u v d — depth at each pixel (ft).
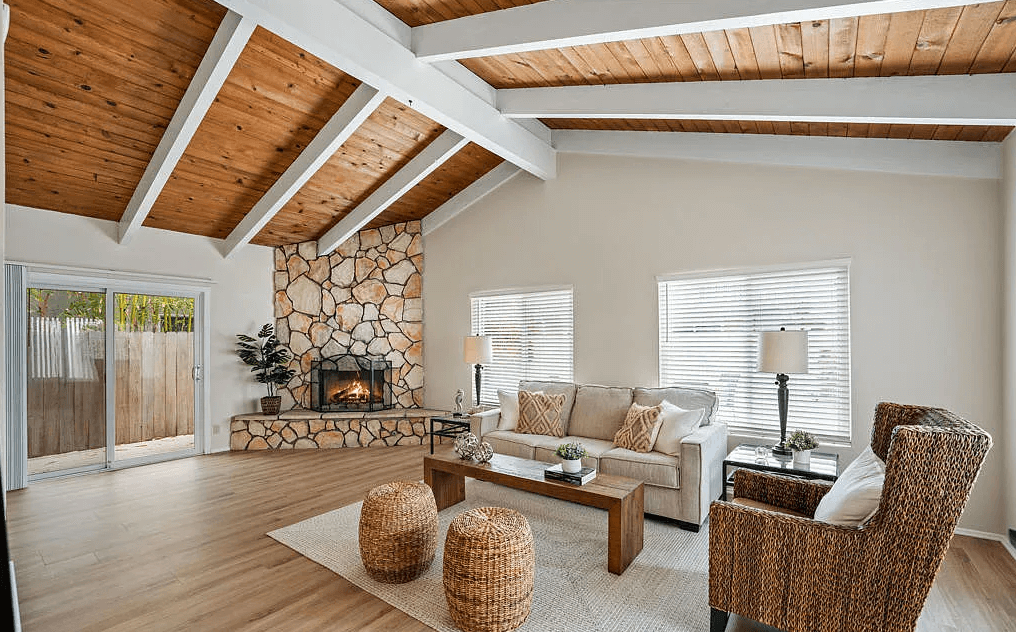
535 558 10.44
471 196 20.76
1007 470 10.93
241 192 17.62
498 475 11.51
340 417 20.74
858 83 10.47
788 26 9.04
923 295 12.05
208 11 11.02
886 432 8.40
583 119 16.28
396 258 22.66
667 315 15.92
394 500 9.47
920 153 12.07
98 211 16.88
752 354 14.40
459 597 7.91
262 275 21.90
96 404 17.40
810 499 8.98
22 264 15.58
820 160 13.32
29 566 10.07
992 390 11.29
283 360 20.68
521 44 10.43
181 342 19.54
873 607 6.57
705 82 12.08
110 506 13.55
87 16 10.64
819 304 13.41
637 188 16.42
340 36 10.48
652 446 13.07
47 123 12.96
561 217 18.20
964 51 8.82
